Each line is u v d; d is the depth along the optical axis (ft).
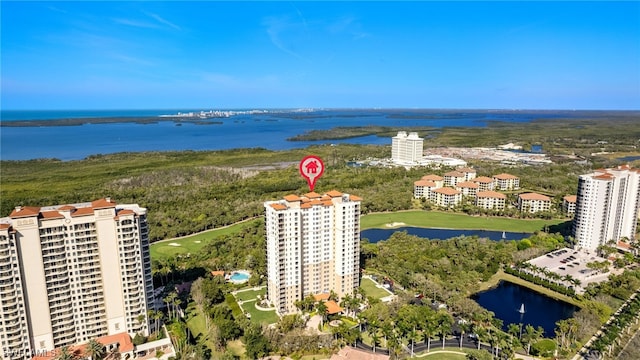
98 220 494.59
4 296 450.71
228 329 523.29
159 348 509.35
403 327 514.27
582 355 498.28
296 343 507.30
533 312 611.47
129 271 515.50
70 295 492.95
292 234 576.20
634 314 561.84
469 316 564.30
